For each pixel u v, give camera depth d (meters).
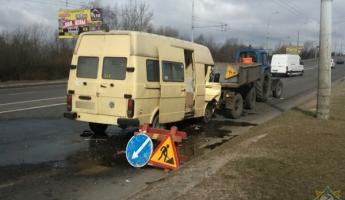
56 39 60.03
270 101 24.22
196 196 6.57
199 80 14.33
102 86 11.03
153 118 11.48
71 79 11.52
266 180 7.34
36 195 7.11
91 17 60.16
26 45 46.72
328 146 10.15
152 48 11.38
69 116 11.45
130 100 10.72
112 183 7.89
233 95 16.95
